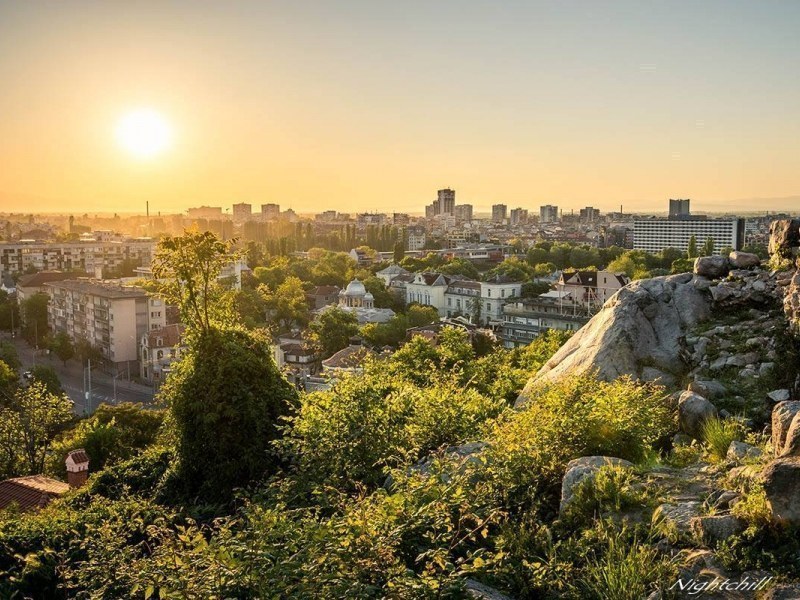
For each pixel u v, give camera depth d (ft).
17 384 237.25
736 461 36.88
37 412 144.36
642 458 41.55
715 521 29.40
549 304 347.77
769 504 27.78
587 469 37.27
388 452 52.65
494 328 346.13
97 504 64.49
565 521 34.55
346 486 49.70
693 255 490.49
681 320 66.69
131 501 60.34
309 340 315.58
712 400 54.49
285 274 532.73
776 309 62.69
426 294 467.93
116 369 355.97
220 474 66.18
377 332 307.78
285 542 29.27
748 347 59.57
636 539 30.09
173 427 72.02
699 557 28.14
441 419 56.59
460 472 39.50
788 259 65.46
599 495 34.50
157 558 28.94
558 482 38.70
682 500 33.60
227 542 28.60
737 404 53.31
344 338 307.99
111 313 353.31
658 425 47.06
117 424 161.99
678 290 69.26
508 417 50.44
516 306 364.99
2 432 139.03
